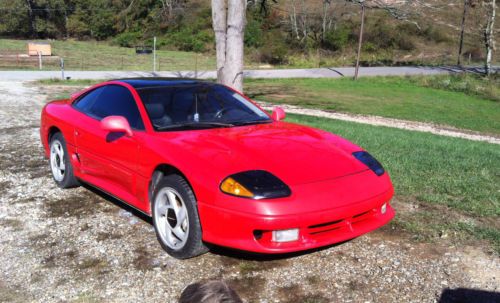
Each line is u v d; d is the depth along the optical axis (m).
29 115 11.32
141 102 4.39
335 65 51.50
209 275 3.45
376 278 3.41
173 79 5.07
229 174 3.38
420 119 19.36
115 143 4.34
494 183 5.68
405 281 3.37
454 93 31.61
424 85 34.28
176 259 3.71
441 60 54.03
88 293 3.22
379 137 9.23
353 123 13.84
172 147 3.79
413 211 4.73
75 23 70.88
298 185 3.39
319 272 3.50
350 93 28.66
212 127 4.30
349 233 3.52
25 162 6.56
